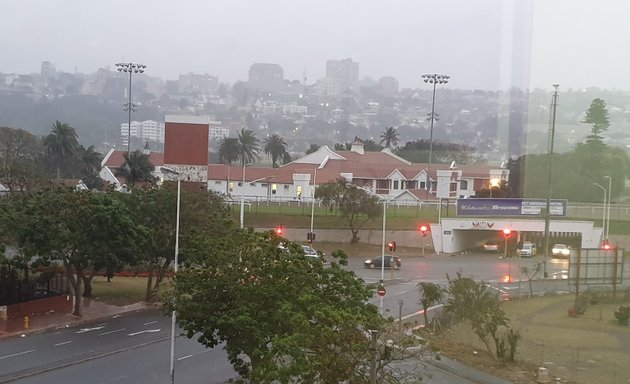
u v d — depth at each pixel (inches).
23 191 2374.5
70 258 1301.7
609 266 1413.6
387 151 3646.7
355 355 592.4
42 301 1374.3
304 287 733.9
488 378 901.8
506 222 2001.7
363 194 2174.0
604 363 966.4
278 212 2354.8
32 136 3432.6
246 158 3528.5
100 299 1504.7
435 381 861.8
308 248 1774.1
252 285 746.2
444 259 2058.3
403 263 1982.0
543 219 1877.5
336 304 712.4
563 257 1871.3
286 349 581.3
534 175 1861.5
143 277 1792.6
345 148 3762.3
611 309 1290.6
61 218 1275.8
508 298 1398.9
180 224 1438.2
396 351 751.7
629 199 1760.6
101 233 1296.8
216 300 775.7
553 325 1178.6
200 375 980.6
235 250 789.2
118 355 1082.7
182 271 813.2
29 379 931.3
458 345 1065.5
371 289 768.3
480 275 1747.0
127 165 3061.0
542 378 890.1
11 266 1391.5
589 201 1774.1
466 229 2129.7
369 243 2220.7
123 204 1376.7
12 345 1122.7
